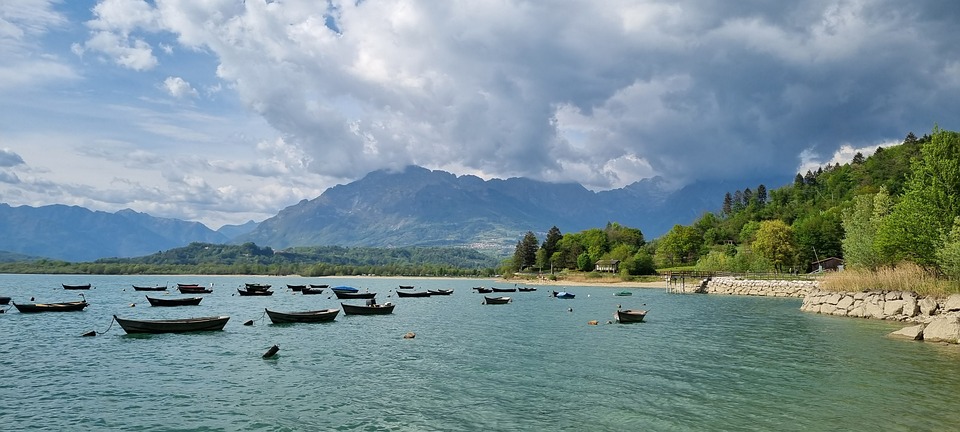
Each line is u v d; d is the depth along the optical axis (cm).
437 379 3162
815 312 7025
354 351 4128
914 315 5512
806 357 3741
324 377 3225
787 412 2455
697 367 3456
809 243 15150
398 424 2347
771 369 3359
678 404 2608
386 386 2997
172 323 4972
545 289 15738
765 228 14250
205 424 2367
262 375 3284
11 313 7162
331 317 6181
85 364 3625
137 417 2472
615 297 11519
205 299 10725
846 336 4659
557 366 3522
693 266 17725
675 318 6538
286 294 12925
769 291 10650
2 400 2758
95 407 2627
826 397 2688
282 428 2306
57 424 2386
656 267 19312
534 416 2445
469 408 2572
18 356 3909
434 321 6412
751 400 2659
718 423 2320
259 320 6378
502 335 5075
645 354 3950
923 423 2266
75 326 5734
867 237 7306
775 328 5375
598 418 2409
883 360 3547
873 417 2356
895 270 6338
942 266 5441
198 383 3081
